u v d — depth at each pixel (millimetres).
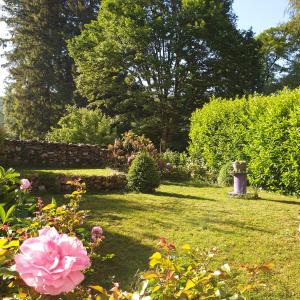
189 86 23141
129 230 6012
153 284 1986
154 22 21625
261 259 5117
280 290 4285
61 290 1114
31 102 27359
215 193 10172
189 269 2080
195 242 5625
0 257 1567
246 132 11961
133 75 23469
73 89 27969
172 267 2025
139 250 5207
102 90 23812
